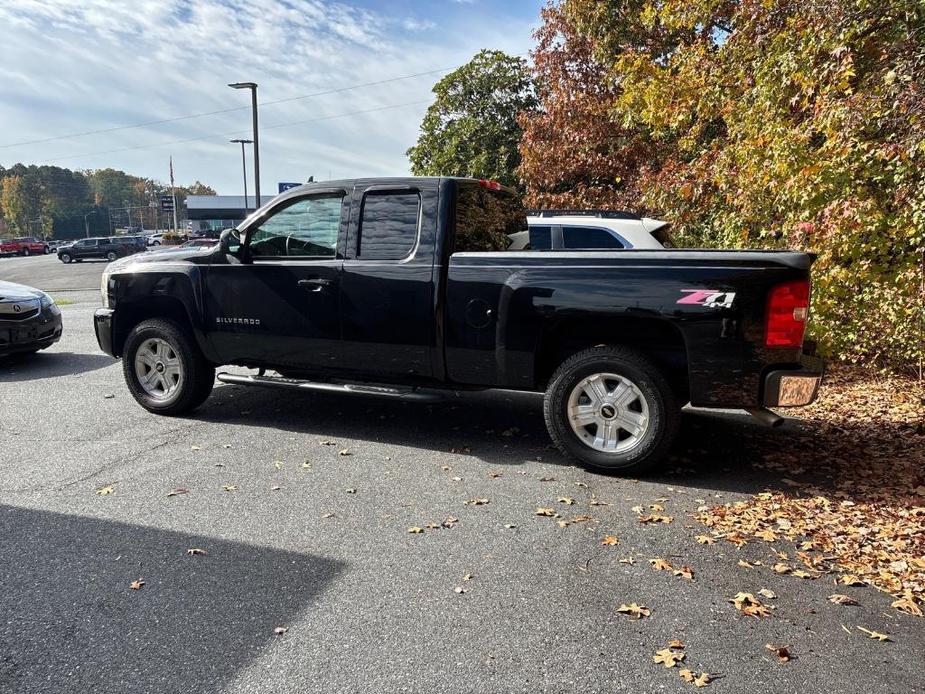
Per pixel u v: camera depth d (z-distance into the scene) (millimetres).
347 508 4051
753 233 8039
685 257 4285
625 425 4516
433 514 3969
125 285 6078
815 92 6996
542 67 16094
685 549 3533
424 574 3262
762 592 3102
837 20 6586
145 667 2566
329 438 5453
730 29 11750
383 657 2625
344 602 3014
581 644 2707
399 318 4996
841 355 7574
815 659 2617
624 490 4355
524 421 5996
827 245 6742
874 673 2535
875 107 6117
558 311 4520
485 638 2744
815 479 4555
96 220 174250
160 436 5480
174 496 4227
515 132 23875
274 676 2518
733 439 5445
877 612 2949
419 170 25797
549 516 3951
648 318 4410
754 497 4246
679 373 4516
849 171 6551
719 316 4180
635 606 2969
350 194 5223
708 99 9094
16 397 6832
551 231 7418
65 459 4914
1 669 2551
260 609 2955
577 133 14664
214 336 5711
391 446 5262
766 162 7230
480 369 4855
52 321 9078
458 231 5059
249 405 6465
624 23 14680
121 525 3795
